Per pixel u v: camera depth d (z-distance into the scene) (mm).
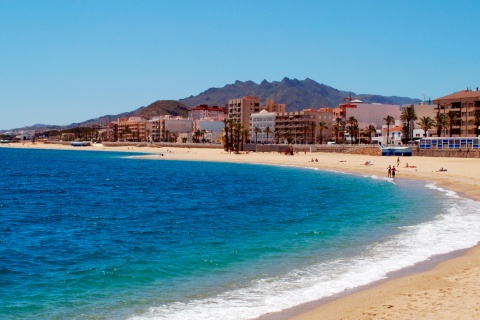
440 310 16609
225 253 28328
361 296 19281
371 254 27031
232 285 21719
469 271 22203
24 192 70375
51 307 19266
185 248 30109
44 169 129000
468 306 16922
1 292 21328
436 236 31906
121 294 20828
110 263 26438
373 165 122938
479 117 151375
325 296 19672
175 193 67938
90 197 63312
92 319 17844
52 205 54625
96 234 35750
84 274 24250
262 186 77812
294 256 27156
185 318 17594
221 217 44031
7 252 29531
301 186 76812
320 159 157000
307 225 38375
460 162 122625
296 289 20766
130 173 113812
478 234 32500
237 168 131750
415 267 23875
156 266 25531
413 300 17969
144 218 43906
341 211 46500
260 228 37469
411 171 98125
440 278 21094
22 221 42625
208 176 102938
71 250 30078
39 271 25000
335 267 24328
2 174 109188
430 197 56844
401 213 43781
